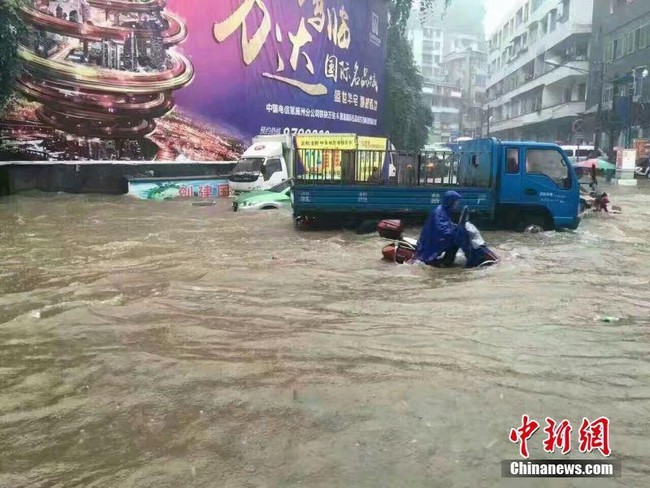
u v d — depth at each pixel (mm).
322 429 3109
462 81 87500
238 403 3418
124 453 2877
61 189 17234
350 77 29766
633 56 35812
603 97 40156
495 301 5770
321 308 5492
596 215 14352
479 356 4219
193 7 20453
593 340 4594
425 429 3117
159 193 18812
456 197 7672
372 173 11000
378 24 32781
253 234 10477
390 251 7816
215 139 21625
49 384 3693
